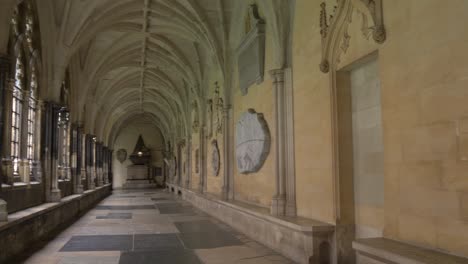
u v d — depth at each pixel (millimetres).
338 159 6848
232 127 14430
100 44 19109
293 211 8672
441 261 3941
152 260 7949
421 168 4668
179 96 26328
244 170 12211
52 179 13422
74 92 19188
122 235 11211
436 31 4465
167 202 24000
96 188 25703
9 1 8164
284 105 9109
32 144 12773
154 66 23188
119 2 14766
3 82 8305
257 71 11047
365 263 5051
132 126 48438
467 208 4039
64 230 12258
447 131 4297
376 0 5473
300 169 8484
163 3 15039
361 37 6145
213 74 18047
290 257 7883
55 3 13070
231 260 7859
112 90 26844
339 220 6781
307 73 8156
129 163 48000
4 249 7668
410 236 4855
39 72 12945
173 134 37688
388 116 5277
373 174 6309
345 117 6938
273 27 9305
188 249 9062
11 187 9508
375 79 6270
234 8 14000
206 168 19703
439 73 4410
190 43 19281
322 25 7285
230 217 13102
